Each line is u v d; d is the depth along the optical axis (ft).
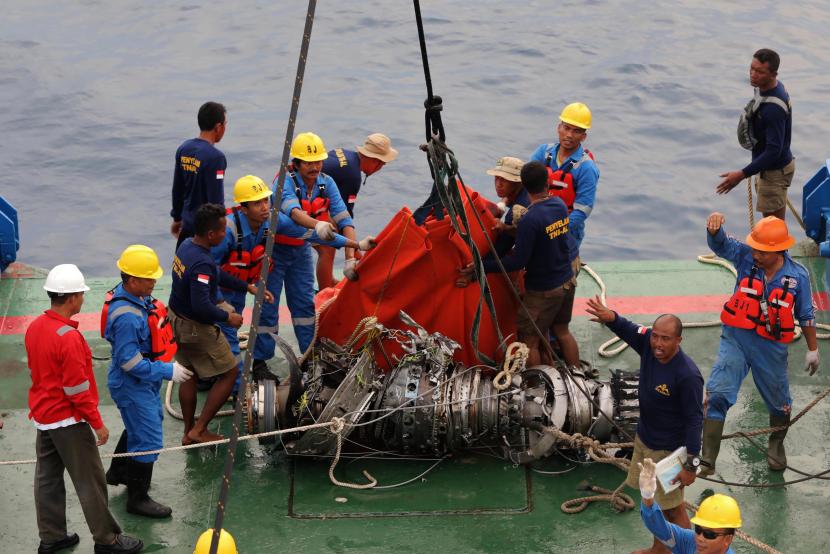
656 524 53.01
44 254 131.34
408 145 153.28
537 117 161.38
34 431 79.41
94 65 181.37
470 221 77.61
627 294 98.02
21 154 153.99
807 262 100.12
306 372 78.95
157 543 68.08
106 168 150.92
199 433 76.84
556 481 73.51
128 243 134.51
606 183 142.92
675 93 165.89
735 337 72.59
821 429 78.64
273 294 83.46
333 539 68.18
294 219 79.77
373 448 76.64
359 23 196.34
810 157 147.23
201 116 85.30
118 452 71.72
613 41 185.88
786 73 172.04
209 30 196.03
